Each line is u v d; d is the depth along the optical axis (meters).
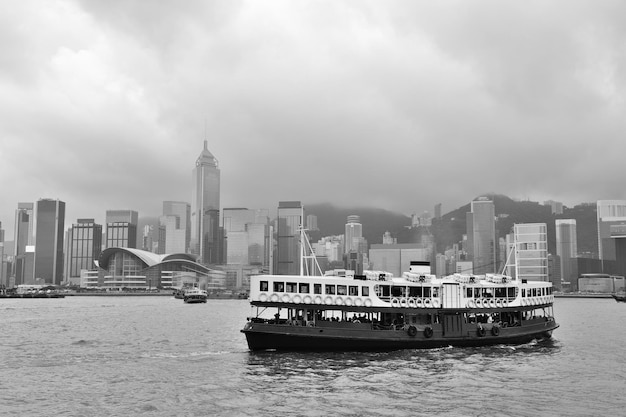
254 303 77.81
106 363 76.19
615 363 75.75
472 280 88.25
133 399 55.69
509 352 83.12
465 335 83.94
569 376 66.69
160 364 74.69
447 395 57.12
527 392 58.81
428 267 88.69
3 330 126.69
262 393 57.56
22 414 50.84
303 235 89.88
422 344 81.00
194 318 170.50
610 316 188.12
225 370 69.38
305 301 77.94
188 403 54.16
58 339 106.88
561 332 121.94
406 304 81.06
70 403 54.38
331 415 50.31
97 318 170.25
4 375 67.81
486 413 51.25
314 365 70.75
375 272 82.31
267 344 77.94
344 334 77.75
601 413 51.50
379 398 55.78
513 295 89.56
